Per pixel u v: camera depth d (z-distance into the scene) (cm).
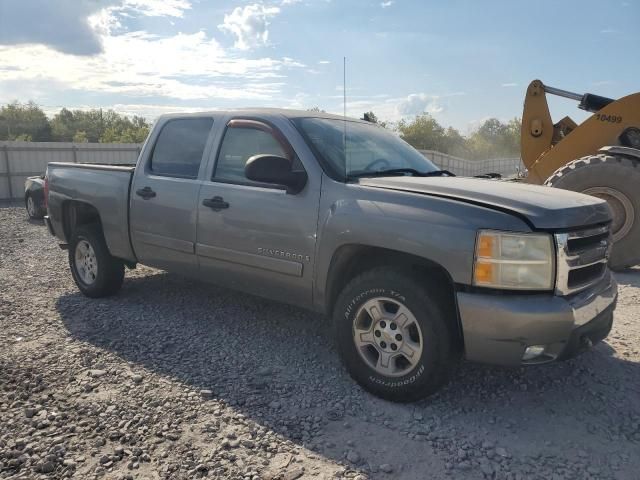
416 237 330
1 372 394
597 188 741
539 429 325
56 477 274
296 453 297
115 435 311
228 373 397
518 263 309
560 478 278
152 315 526
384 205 349
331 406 348
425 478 278
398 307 345
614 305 364
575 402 359
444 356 330
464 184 366
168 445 303
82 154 2295
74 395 360
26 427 319
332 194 376
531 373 401
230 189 435
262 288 429
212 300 575
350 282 366
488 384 383
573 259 322
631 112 811
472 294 315
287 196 399
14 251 882
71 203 594
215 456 293
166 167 498
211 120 475
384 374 353
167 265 500
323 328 494
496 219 315
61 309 545
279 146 416
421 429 322
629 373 403
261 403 351
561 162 863
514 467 287
